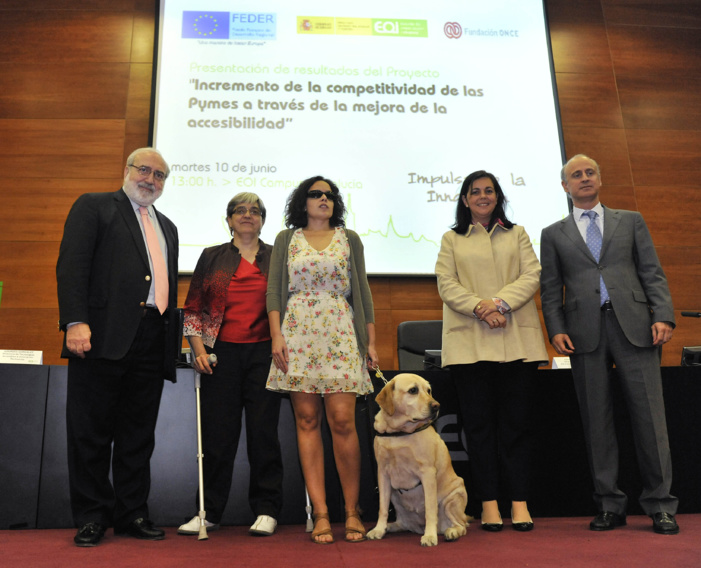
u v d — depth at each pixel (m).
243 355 2.63
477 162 5.28
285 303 2.51
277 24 5.39
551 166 5.33
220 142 5.10
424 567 1.76
